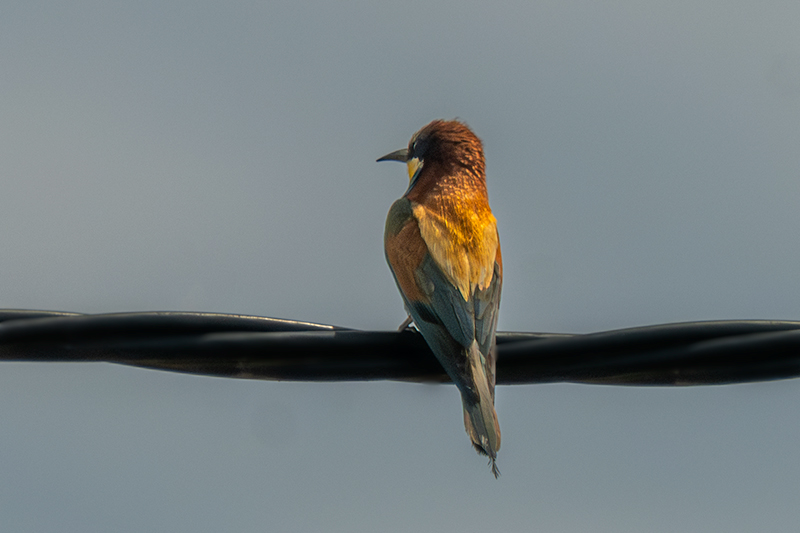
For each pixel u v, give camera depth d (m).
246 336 8.71
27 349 8.62
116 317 8.58
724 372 8.53
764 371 8.46
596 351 8.66
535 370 9.05
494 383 9.05
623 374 8.80
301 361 8.85
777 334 8.29
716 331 8.42
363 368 9.12
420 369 9.33
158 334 8.62
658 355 8.56
